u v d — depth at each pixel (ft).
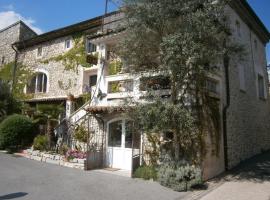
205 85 34.76
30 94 66.69
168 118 28.19
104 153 40.70
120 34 39.86
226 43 33.96
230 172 37.52
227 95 41.01
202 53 28.12
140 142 36.83
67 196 24.57
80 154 38.86
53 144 47.57
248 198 25.84
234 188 29.53
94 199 24.18
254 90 55.01
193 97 32.22
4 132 48.70
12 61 74.38
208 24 28.76
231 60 43.65
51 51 65.31
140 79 33.73
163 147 34.37
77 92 57.16
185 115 28.58
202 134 32.50
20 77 71.15
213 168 34.96
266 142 61.21
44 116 50.83
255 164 42.98
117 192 26.71
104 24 53.88
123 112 36.55
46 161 41.60
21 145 49.98
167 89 33.63
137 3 29.99
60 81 61.26
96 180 31.04
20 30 74.49
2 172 32.27
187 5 28.89
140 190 27.68
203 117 33.32
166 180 29.09
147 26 30.04
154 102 29.89
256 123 54.70
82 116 43.65
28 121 50.83
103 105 41.37
